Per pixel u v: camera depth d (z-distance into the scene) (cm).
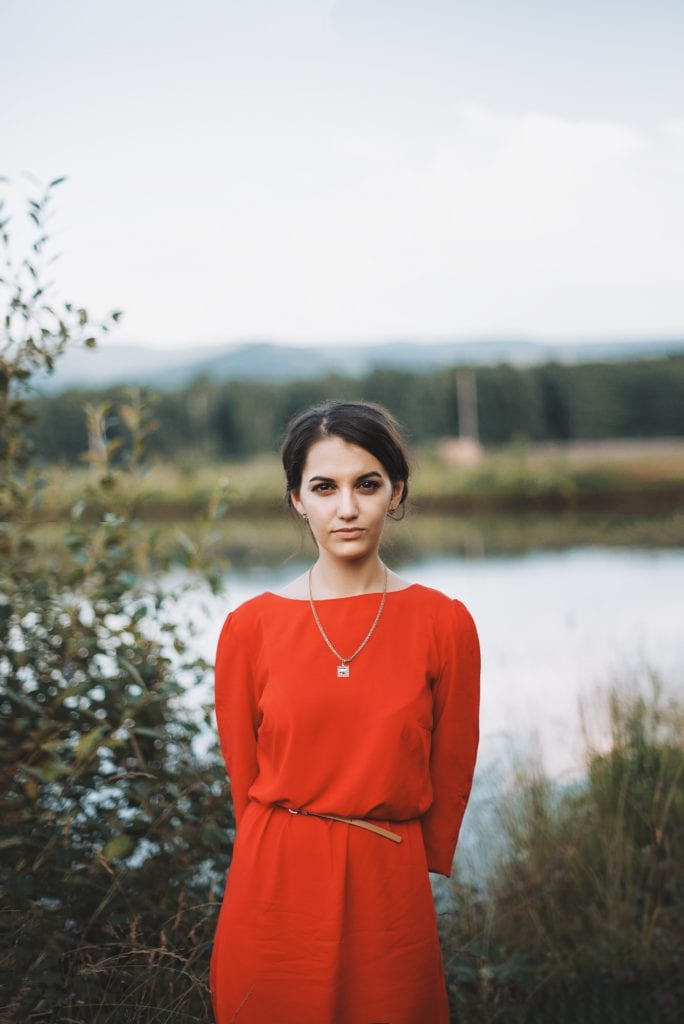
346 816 163
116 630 262
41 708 245
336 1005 159
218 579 280
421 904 167
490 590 1124
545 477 2745
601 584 1141
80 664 260
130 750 261
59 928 205
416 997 164
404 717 164
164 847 240
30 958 196
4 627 254
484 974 258
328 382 3769
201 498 2488
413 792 167
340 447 166
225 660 178
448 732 175
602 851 312
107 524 257
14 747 238
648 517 2208
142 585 277
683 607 945
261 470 3009
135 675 238
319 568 176
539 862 310
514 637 813
